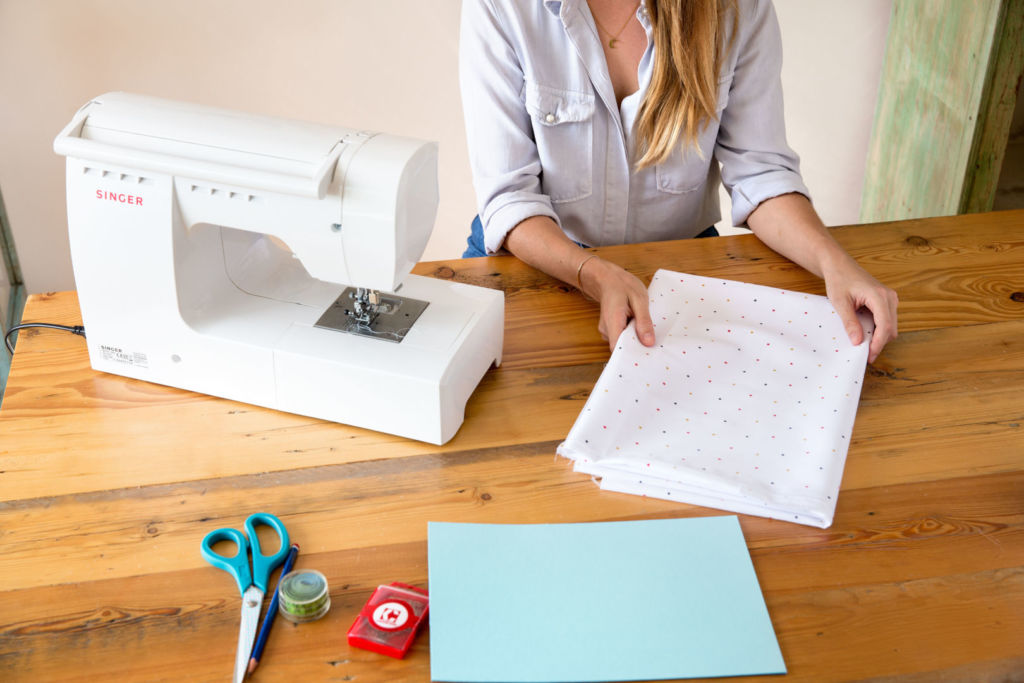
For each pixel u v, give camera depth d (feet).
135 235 3.64
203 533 3.23
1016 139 7.36
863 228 4.99
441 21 7.97
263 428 3.70
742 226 5.15
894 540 3.20
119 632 2.88
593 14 4.91
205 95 8.09
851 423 3.63
